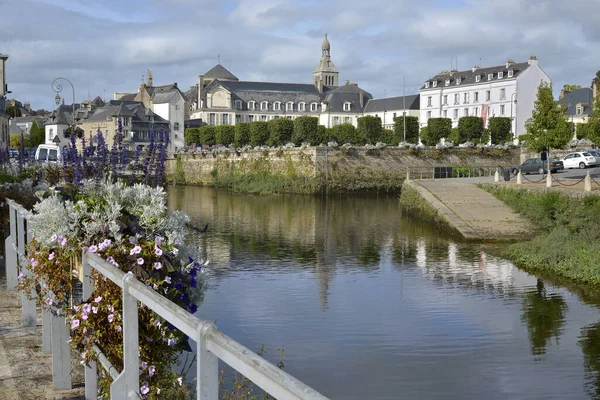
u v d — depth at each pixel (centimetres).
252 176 5841
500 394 960
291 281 1753
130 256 401
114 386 317
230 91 10731
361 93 11412
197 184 6694
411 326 1309
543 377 1024
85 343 404
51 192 586
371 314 1394
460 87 9875
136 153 802
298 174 5494
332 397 939
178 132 9550
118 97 12231
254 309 1430
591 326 1316
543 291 1642
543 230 2664
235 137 7388
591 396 950
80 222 447
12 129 10656
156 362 374
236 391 614
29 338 630
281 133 6794
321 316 1377
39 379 514
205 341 224
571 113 9575
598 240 2069
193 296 445
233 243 2509
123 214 450
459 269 1959
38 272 458
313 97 11319
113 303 385
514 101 9100
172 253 425
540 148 4628
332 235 2772
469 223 2802
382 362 1087
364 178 5488
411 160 5738
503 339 1221
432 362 1092
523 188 3112
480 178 4481
